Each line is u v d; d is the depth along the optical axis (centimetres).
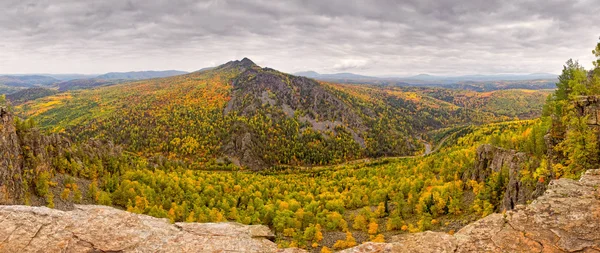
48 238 1330
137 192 11094
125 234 1421
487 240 1426
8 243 1273
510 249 1352
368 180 16412
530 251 1334
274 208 11956
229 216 11281
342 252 1350
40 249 1262
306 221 10800
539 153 6619
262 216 11431
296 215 10894
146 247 1348
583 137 3581
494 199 8612
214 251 1358
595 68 5162
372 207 12400
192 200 12088
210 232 1518
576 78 5916
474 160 11706
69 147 11912
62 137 12100
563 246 1352
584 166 3550
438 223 9088
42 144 9850
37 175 8888
